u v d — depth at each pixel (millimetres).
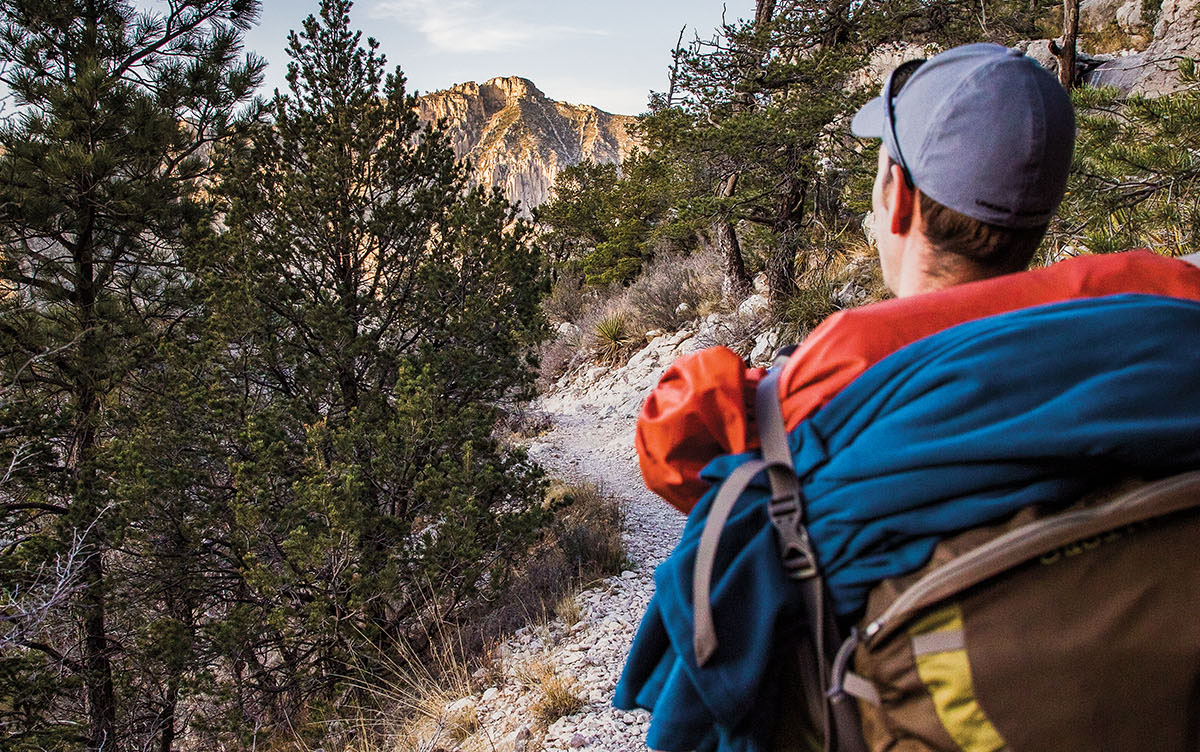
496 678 4984
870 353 804
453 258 6996
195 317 8016
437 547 5844
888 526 722
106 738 6039
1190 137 4930
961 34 13945
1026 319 753
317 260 6910
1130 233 4996
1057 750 637
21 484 7082
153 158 8156
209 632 5719
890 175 942
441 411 6289
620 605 5820
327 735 5133
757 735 817
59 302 7844
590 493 8734
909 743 709
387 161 6902
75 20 8273
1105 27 16672
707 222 13492
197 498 6301
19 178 7145
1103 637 636
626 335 17891
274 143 7031
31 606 5504
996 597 677
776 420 842
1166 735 629
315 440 5832
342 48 6816
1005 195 819
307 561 5320
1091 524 668
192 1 8742
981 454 694
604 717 4113
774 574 800
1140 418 681
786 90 12250
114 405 7039
